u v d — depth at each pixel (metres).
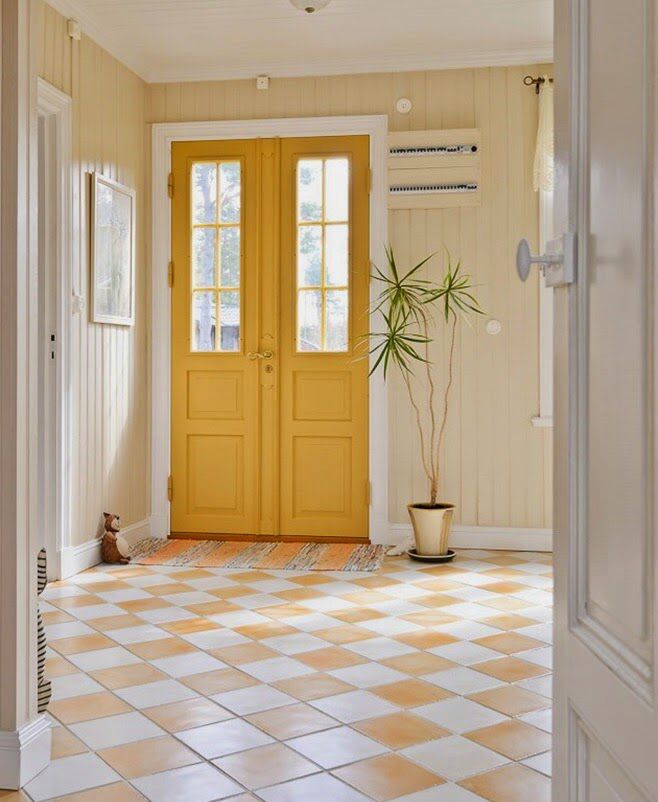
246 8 4.98
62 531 4.88
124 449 5.70
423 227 5.76
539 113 5.59
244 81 5.93
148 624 4.06
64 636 3.88
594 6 1.13
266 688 3.24
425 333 5.77
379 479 5.82
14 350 2.46
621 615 1.04
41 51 4.59
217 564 5.28
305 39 5.44
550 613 4.25
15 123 2.46
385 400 5.80
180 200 6.02
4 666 2.47
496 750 2.71
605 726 1.07
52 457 4.83
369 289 5.82
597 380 1.13
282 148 5.91
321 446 5.91
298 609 4.32
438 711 3.02
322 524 5.92
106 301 5.33
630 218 1.00
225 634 3.91
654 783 0.91
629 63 1.00
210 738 2.80
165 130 5.99
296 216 5.89
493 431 5.72
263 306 5.95
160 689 3.23
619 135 1.03
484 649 3.70
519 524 5.72
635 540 0.99
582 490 1.19
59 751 2.71
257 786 2.47
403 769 2.58
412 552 5.49
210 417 6.02
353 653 3.65
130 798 2.40
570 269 1.20
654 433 0.93
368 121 5.79
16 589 2.46
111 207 5.39
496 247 5.70
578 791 1.20
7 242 2.47
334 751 2.71
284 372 5.94
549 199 5.63
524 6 4.99
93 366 5.21
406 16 5.11
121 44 5.49
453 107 5.73
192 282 6.02
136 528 5.87
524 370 5.69
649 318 0.94
